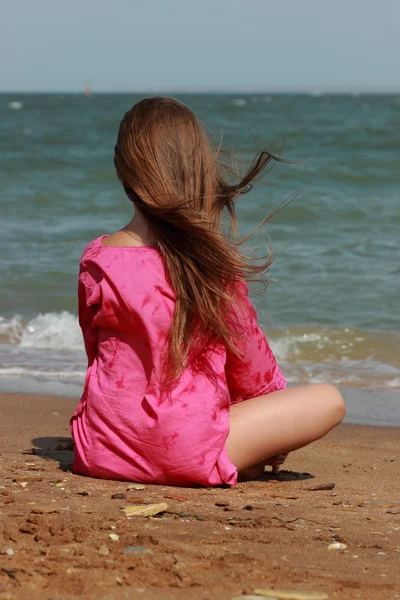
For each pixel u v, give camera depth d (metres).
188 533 2.35
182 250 2.98
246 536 2.35
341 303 7.97
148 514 2.56
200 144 3.06
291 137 29.70
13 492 2.86
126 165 3.03
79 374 6.09
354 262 9.77
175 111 3.06
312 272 9.25
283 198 14.14
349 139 28.73
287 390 3.26
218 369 3.07
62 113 55.56
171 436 2.99
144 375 3.03
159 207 2.94
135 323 2.98
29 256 9.91
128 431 3.04
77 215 12.87
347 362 6.38
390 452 4.16
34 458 3.59
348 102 98.50
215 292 2.97
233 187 3.12
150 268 2.99
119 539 2.18
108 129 34.59
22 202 13.90
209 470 3.02
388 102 100.44
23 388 5.64
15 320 7.51
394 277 9.02
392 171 17.72
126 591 1.78
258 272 3.09
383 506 2.96
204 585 1.85
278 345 6.73
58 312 7.82
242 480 3.33
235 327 3.08
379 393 5.62
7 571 1.85
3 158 20.14
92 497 2.81
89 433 3.13
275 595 1.81
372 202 14.02
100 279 3.07
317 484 3.35
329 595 1.85
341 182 16.47
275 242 10.90
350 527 2.57
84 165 19.02
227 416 3.08
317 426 3.20
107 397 3.07
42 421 4.70
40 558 1.97
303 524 2.57
